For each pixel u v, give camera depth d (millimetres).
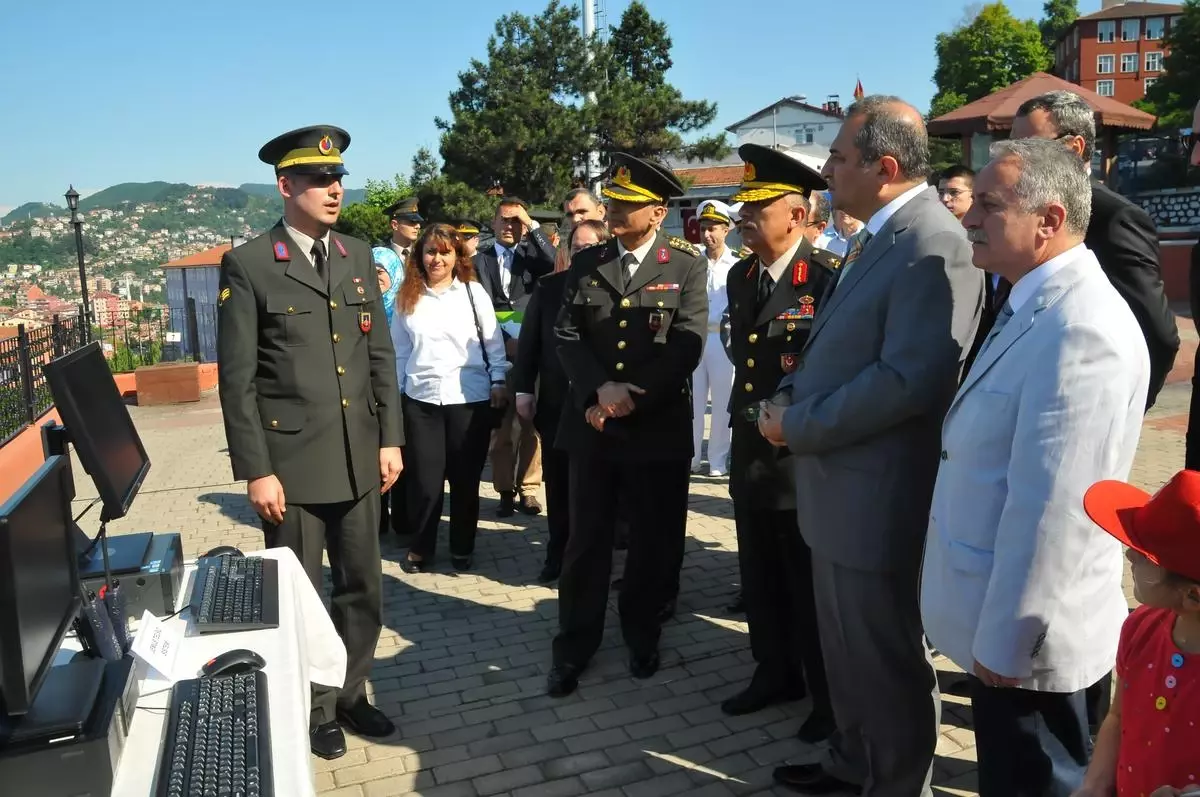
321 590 3443
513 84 26734
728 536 5785
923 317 2367
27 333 8383
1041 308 2088
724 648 4203
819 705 3324
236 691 2240
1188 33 36969
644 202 3631
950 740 3299
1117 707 1904
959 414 2238
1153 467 6875
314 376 3273
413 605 4871
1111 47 65188
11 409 7676
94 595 2541
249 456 3156
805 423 2502
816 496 2615
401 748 3408
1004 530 2057
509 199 6762
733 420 3477
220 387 3188
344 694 3506
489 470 7922
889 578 2508
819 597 2670
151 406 12297
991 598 2074
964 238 2453
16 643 1744
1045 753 2250
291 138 3211
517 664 4117
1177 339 3057
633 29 35938
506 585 5141
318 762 3316
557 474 5074
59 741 1837
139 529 6527
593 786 3125
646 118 26828
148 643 2455
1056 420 1988
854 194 2561
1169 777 1663
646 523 3879
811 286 3279
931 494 2512
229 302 3186
